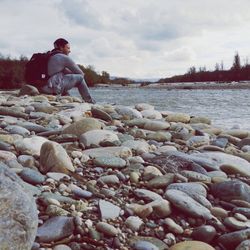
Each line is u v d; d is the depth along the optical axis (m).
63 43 5.18
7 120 3.03
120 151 2.22
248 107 7.88
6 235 1.00
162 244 1.36
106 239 1.33
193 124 3.77
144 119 3.45
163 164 2.07
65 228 1.32
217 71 50.22
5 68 22.41
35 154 2.04
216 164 2.21
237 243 1.36
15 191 1.04
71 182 1.74
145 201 1.64
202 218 1.52
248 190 1.75
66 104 4.22
